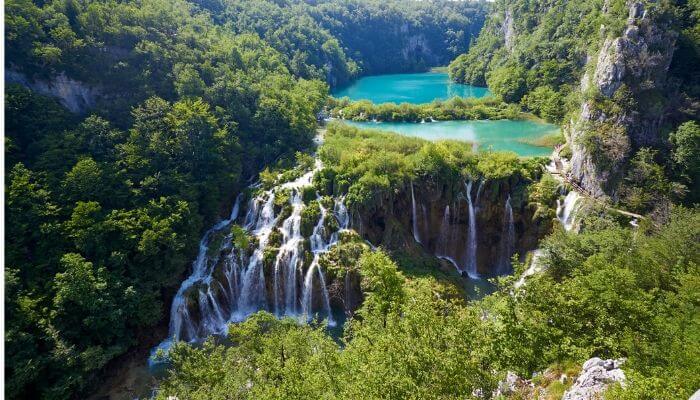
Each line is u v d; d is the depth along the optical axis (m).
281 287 56.16
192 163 61.44
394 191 60.81
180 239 54.03
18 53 60.81
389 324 32.88
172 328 52.75
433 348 25.20
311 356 32.38
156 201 56.44
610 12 69.38
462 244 63.03
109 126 61.00
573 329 31.02
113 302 46.47
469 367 24.16
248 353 38.50
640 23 59.06
